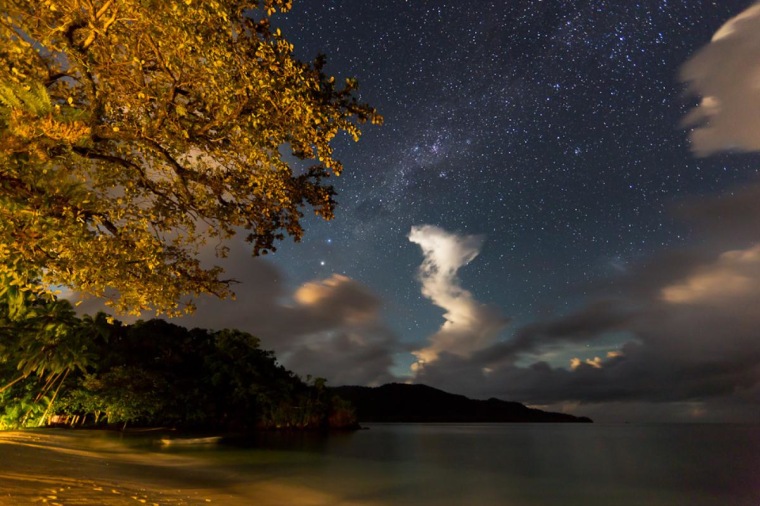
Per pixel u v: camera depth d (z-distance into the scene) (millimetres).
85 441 37000
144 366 63156
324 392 102125
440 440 85812
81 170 8539
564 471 40125
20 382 43500
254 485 23594
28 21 6602
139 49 7152
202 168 9023
